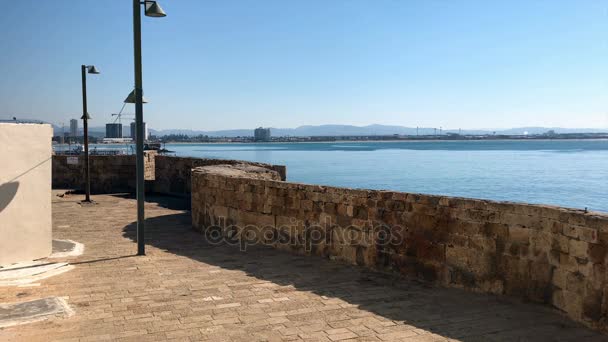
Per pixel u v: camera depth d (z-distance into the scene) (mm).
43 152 9930
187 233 13508
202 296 7500
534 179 51625
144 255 10602
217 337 5766
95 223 14984
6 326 6113
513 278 7129
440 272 8086
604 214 6133
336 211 9938
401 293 7691
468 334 5898
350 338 5750
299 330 6012
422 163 81375
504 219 7230
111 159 24109
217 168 15789
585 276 6121
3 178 9266
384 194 9008
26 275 8656
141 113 10523
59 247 11172
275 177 15992
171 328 6066
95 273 8977
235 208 12484
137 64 10453
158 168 23812
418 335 5859
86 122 19594
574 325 6164
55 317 6449
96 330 5992
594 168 66375
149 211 17750
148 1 10203
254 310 6805
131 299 7324
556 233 6551
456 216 7859
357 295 7578
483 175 57031
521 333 5930
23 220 9648
